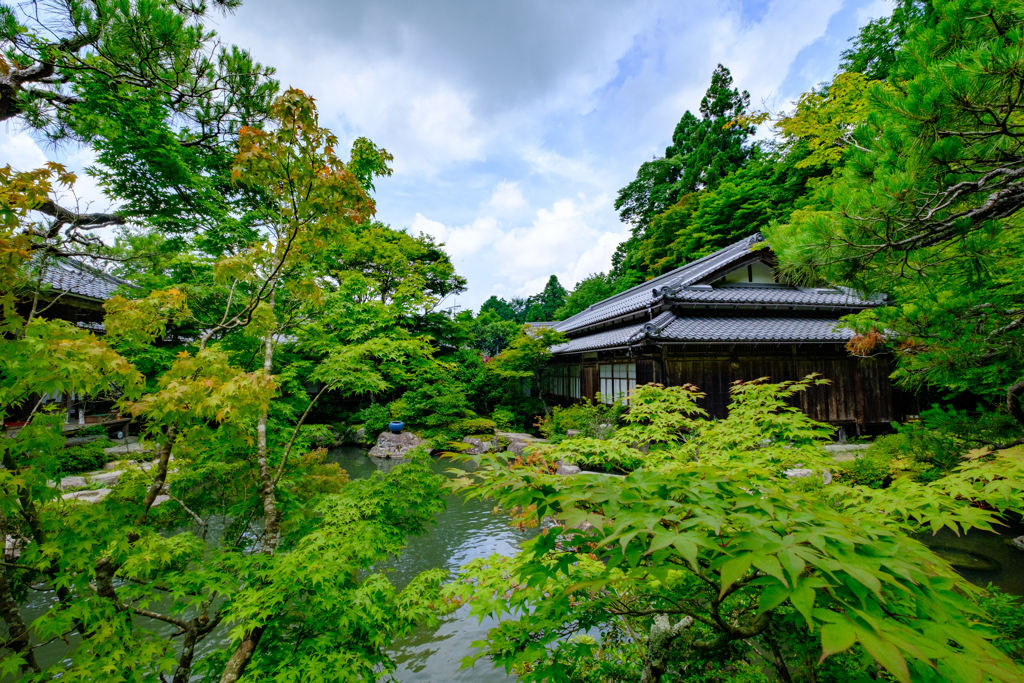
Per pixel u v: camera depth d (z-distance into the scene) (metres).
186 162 10.77
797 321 13.24
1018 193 3.27
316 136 3.65
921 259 4.23
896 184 3.40
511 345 20.06
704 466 1.49
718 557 1.10
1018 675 0.83
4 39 6.12
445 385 18.56
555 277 54.72
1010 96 2.92
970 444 5.43
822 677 1.92
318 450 6.20
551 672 2.15
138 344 3.65
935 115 3.11
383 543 4.18
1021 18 2.98
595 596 2.19
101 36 6.77
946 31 3.24
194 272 9.64
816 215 4.31
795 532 1.17
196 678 4.52
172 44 7.14
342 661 3.28
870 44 16.23
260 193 11.91
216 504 5.04
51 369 2.68
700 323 12.53
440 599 3.71
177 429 3.74
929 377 5.64
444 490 5.00
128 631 3.06
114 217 8.41
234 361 7.32
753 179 23.86
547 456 3.61
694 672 2.50
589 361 16.77
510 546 8.40
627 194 37.53
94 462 10.22
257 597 3.25
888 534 1.23
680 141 37.25
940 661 0.95
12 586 3.34
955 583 1.21
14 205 2.64
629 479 1.44
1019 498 1.52
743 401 4.00
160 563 3.58
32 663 2.88
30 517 3.04
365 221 4.12
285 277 5.68
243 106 9.15
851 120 9.21
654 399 4.55
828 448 11.51
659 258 30.64
